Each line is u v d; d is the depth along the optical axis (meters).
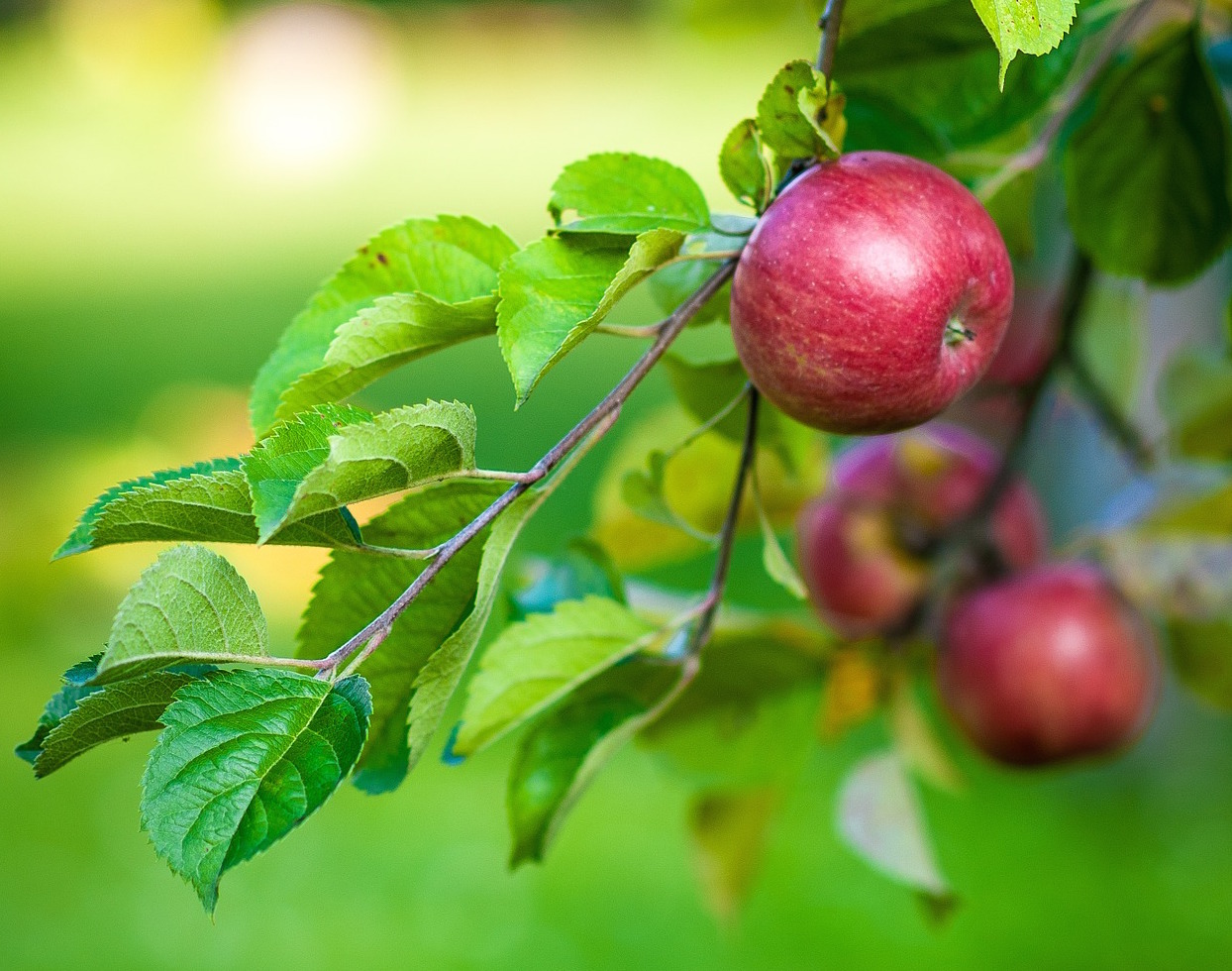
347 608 0.97
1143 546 1.23
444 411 0.91
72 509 4.61
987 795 3.14
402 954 2.65
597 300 0.95
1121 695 1.21
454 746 1.00
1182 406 1.21
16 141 16.55
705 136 13.47
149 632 0.90
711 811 1.21
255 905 2.84
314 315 1.00
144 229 11.90
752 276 0.96
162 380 6.68
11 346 7.70
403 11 20.48
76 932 2.75
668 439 1.21
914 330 0.96
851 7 1.01
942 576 1.22
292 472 0.91
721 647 1.15
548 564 1.06
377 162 15.09
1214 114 1.07
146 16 17.83
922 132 1.05
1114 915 2.67
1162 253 1.10
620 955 2.66
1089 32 1.10
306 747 0.90
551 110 17.59
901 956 2.60
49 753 0.90
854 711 1.21
